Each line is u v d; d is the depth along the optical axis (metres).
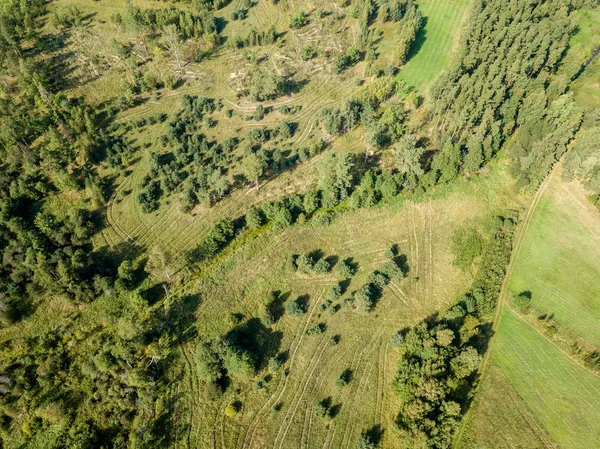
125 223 94.69
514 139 106.00
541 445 66.25
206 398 71.25
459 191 97.88
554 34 115.06
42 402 71.88
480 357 70.06
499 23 120.19
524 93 107.19
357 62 129.12
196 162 103.62
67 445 67.06
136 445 65.81
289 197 96.81
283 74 125.75
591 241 89.19
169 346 77.06
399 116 109.56
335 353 76.62
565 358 75.19
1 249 85.44
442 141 101.75
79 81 118.56
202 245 89.50
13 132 98.25
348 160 92.25
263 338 78.44
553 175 100.62
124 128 110.62
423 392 66.19
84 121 107.00
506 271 87.19
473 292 81.88
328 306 82.00
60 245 88.75
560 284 84.19
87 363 73.81
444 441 63.12
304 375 74.12
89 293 82.94
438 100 105.75
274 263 88.56
